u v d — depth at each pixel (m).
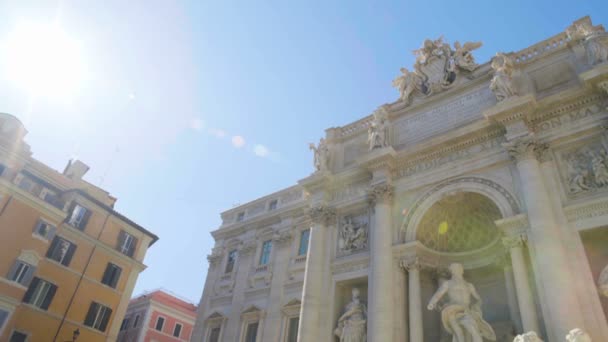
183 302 61.66
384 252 25.03
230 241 39.88
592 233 19.98
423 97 29.83
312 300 26.62
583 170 21.36
